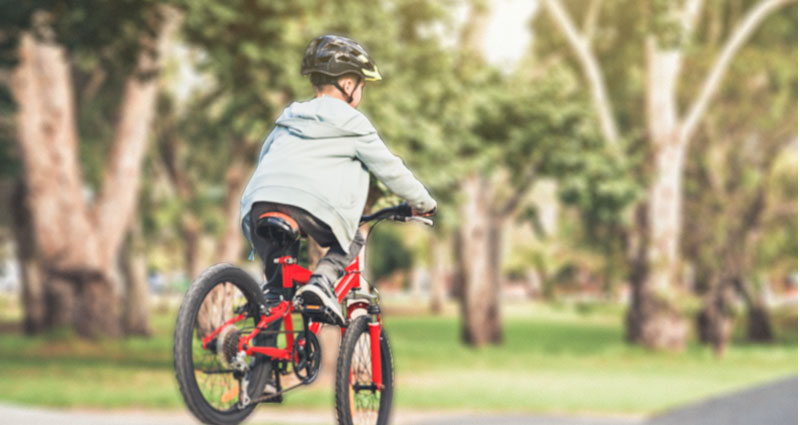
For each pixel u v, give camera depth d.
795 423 13.05
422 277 130.88
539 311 90.38
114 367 27.64
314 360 4.98
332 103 4.91
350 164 4.86
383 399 5.40
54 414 16.94
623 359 36.62
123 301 47.47
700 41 43.88
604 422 18.05
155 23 21.19
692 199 45.19
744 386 26.94
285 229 4.59
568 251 51.06
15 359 29.12
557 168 28.58
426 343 43.59
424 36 24.67
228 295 4.82
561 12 36.81
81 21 19.62
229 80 21.59
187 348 4.50
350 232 4.79
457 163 23.45
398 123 21.17
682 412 16.89
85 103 40.28
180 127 44.47
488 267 42.00
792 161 45.75
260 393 4.82
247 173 38.34
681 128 38.16
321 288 4.75
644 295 39.25
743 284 47.84
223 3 19.75
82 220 32.69
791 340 52.28
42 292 40.56
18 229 42.25
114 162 33.38
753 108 43.88
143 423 16.83
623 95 45.47
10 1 19.22
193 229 48.53
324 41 5.05
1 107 26.92
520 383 27.00
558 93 28.97
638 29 28.73
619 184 28.95
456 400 22.36
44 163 31.91
